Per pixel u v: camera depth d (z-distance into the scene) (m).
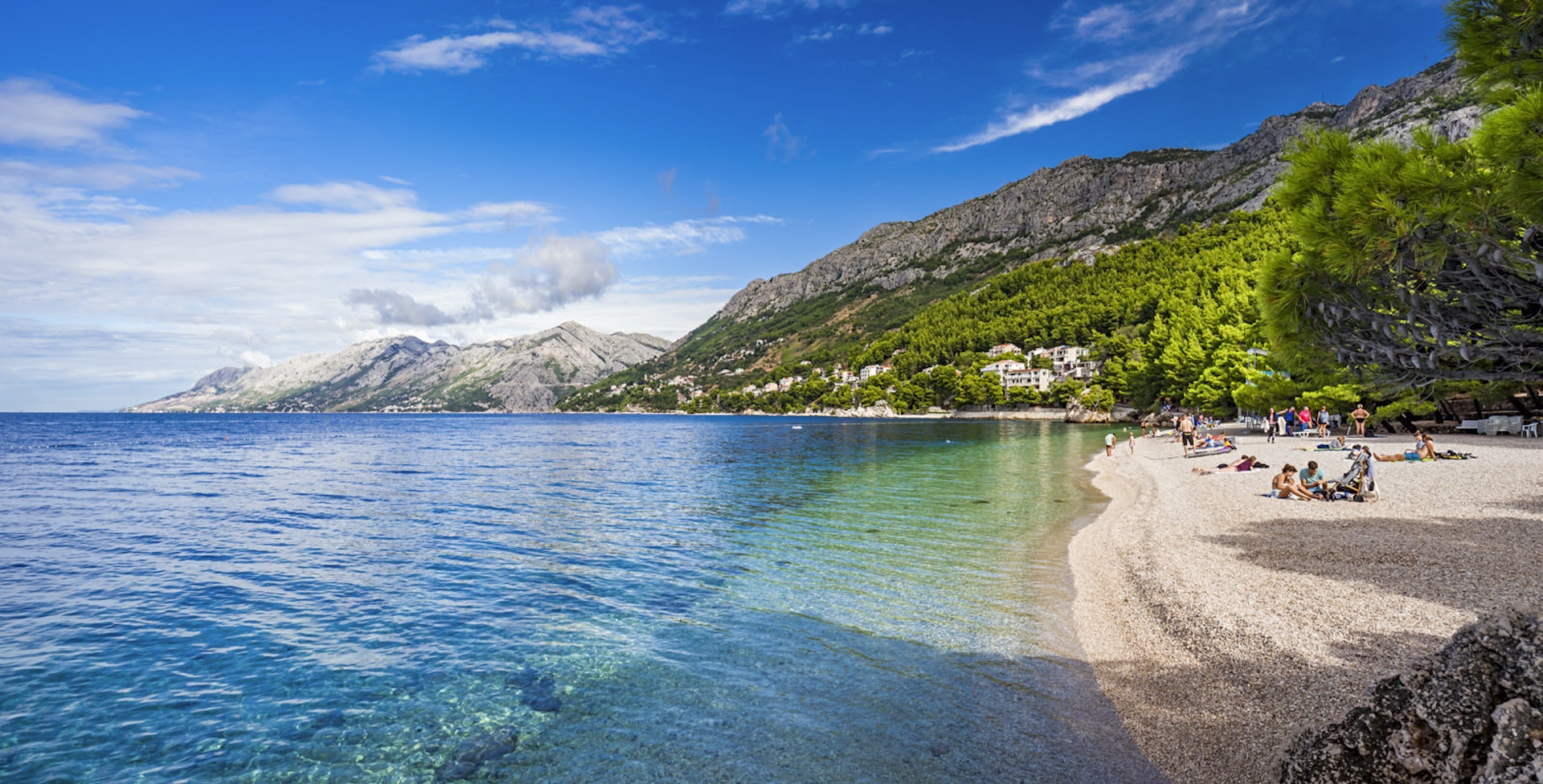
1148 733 8.03
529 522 25.31
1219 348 75.06
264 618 14.06
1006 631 11.89
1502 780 4.45
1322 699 7.82
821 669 10.57
